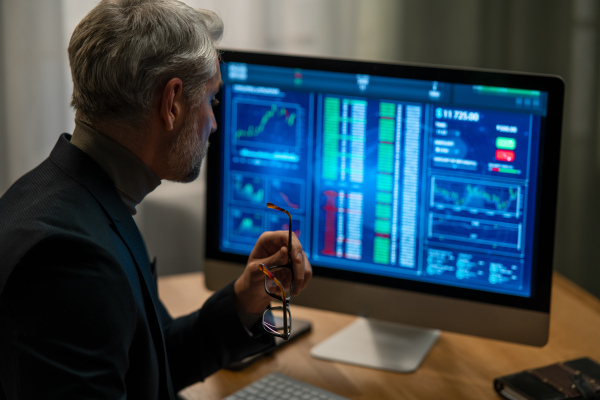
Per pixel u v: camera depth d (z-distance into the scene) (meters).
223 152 1.48
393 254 1.39
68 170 0.92
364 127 1.36
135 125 0.92
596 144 2.69
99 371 0.80
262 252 1.21
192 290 1.74
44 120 2.00
